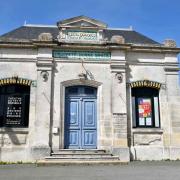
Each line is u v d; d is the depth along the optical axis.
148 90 14.53
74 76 14.02
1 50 13.91
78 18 14.48
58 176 8.46
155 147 13.74
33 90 13.69
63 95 13.84
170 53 14.73
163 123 14.05
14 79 13.68
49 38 13.93
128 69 14.40
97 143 13.66
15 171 9.70
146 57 14.62
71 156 12.55
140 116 14.18
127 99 14.09
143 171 9.63
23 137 13.22
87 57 14.21
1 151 12.94
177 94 14.39
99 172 9.37
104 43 14.20
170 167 10.85
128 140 13.67
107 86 14.05
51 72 13.82
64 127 13.64
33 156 12.85
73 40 14.29
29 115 13.42
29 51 14.04
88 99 14.14
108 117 13.71
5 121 13.48
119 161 12.02
